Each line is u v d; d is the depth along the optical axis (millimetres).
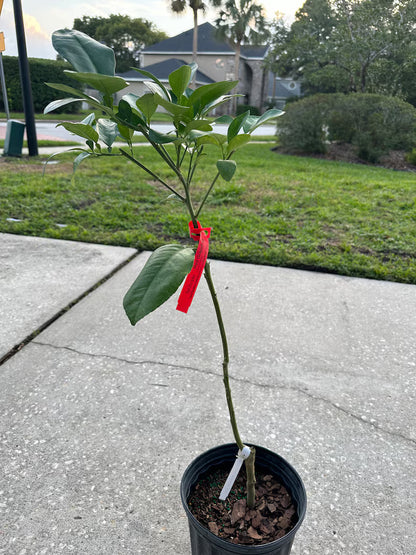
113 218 5082
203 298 3365
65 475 1838
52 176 7152
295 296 3441
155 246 4281
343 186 7688
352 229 5070
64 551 1543
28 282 3492
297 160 11719
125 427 2100
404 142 12398
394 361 2676
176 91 1085
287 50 17031
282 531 1345
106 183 6941
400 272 3805
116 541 1584
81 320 2992
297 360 2654
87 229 4793
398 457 1992
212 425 2123
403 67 15539
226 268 3918
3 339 2719
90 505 1715
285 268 3980
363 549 1585
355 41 15195
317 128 12516
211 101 1168
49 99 22969
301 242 4531
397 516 1717
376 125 12062
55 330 2865
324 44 16234
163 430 2088
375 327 3039
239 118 1188
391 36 14859
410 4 14531
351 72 16141
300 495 1391
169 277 1087
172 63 33781
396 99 12188
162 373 2488
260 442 2033
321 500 1770
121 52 47375
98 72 1084
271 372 2533
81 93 1051
